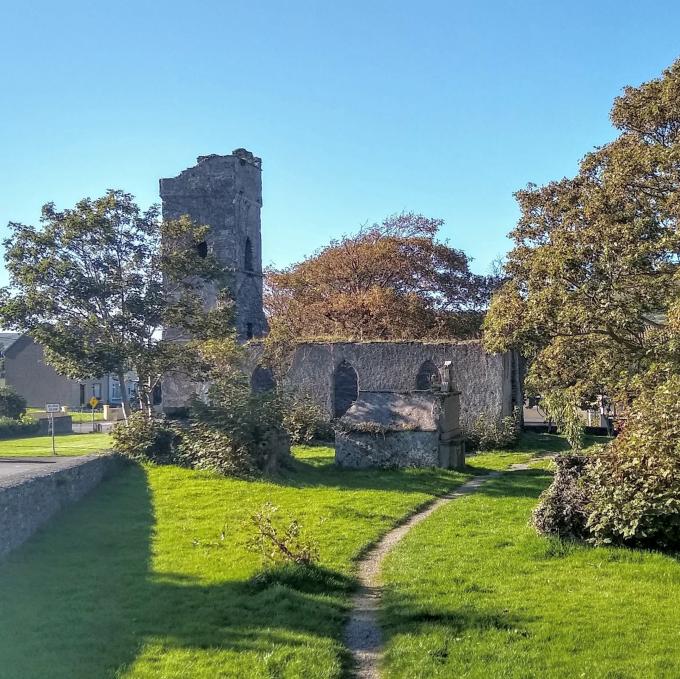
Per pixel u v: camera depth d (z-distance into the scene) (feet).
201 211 136.05
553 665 26.43
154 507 56.90
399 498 64.95
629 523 41.70
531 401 169.07
